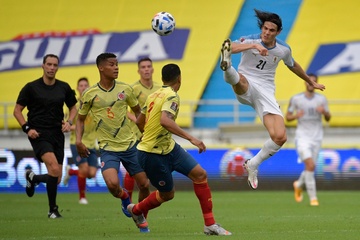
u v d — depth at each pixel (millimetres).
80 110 37938
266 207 53281
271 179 72375
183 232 35594
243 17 94125
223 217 44844
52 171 43406
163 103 31500
